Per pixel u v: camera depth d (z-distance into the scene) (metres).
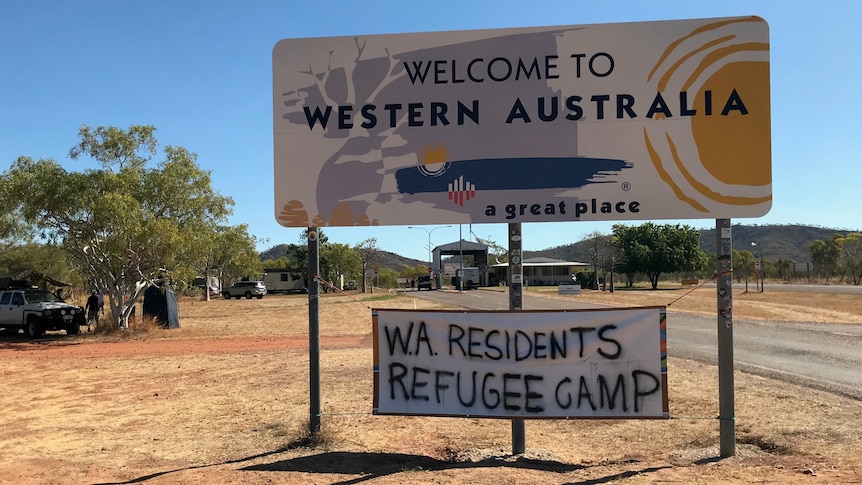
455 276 78.62
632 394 5.84
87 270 24.55
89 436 7.61
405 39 6.32
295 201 6.43
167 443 7.07
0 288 30.50
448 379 6.13
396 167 6.32
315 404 6.61
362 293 67.19
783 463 5.54
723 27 5.92
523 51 6.18
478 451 6.36
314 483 5.19
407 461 5.88
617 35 6.05
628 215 6.02
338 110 6.39
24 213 21.94
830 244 79.62
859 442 6.25
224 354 16.20
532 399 5.98
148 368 14.07
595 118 6.07
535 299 41.78
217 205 26.39
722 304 5.86
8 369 14.41
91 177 22.78
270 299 59.50
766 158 5.85
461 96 6.25
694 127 5.95
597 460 6.05
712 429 7.10
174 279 24.05
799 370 11.16
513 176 6.17
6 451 6.93
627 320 5.87
